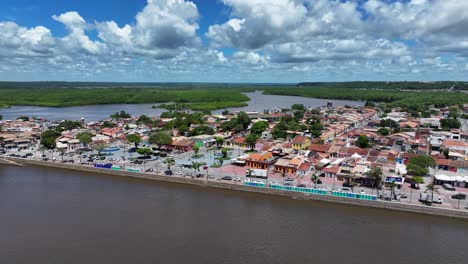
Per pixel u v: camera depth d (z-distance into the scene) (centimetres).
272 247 8762
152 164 16925
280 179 14288
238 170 15712
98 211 11075
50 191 13212
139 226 9938
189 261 8056
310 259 8225
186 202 12069
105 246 8738
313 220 10538
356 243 9050
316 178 13388
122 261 8038
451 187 12769
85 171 16375
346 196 11981
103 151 19825
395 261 8181
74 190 13362
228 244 8900
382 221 10500
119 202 11981
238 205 11831
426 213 10994
